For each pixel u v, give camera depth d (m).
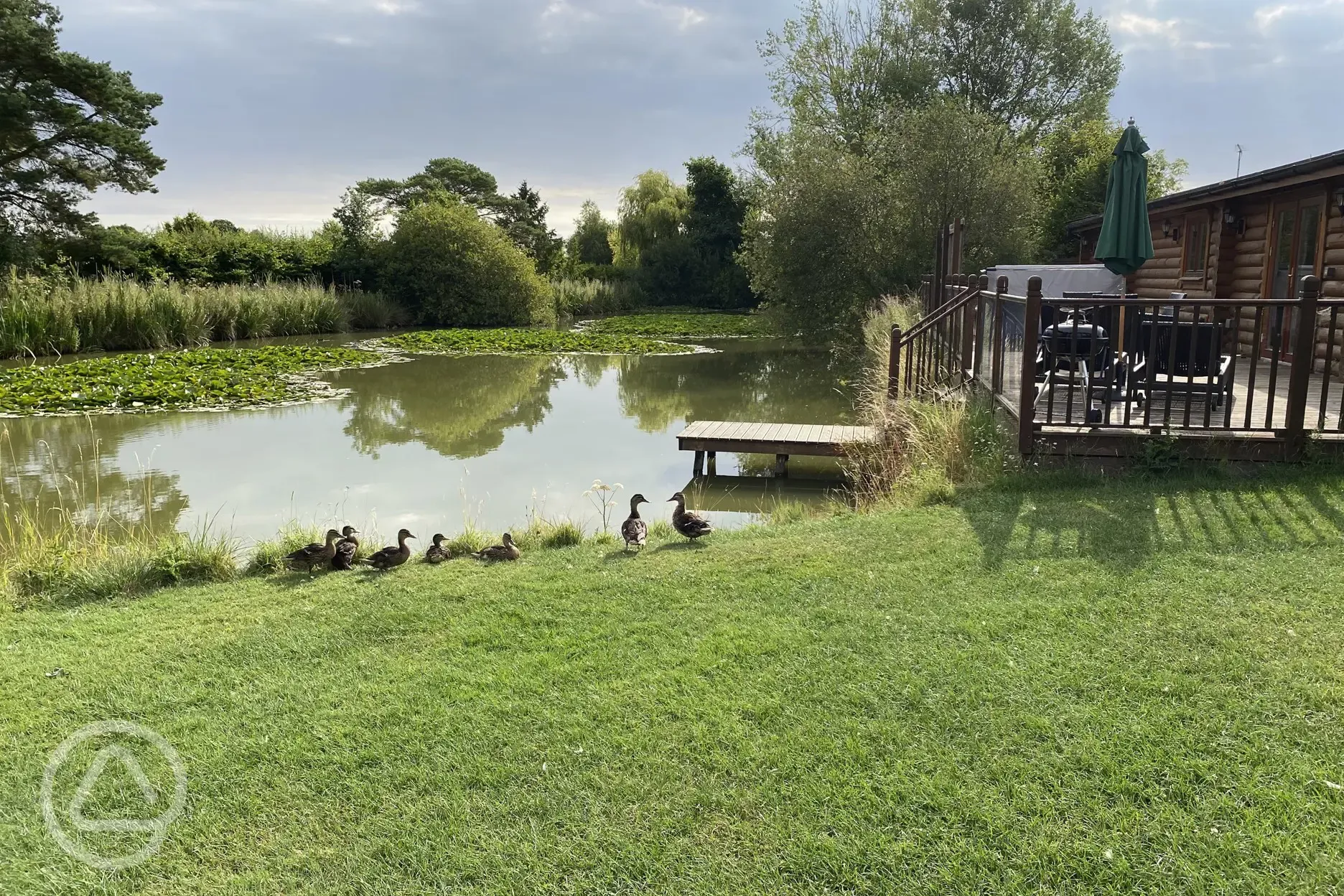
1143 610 4.29
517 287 39.00
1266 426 6.50
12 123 25.61
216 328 28.59
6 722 3.75
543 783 3.17
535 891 2.66
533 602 5.01
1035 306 6.70
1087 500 6.15
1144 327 8.21
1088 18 31.45
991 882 2.59
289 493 9.28
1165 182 29.70
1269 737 3.18
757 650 4.16
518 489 9.52
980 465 7.16
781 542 5.95
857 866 2.69
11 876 2.80
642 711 3.62
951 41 31.48
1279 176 9.96
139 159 28.77
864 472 9.84
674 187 56.16
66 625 4.95
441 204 40.56
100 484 9.66
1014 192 22.11
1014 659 3.88
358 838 2.93
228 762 3.39
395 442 12.22
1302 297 6.29
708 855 2.77
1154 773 3.02
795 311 23.64
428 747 3.44
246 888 2.72
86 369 18.28
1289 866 2.58
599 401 16.23
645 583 5.25
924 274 21.89
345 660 4.32
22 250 26.83
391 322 36.97
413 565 5.97
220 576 5.98
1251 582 4.53
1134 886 2.55
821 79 30.03
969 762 3.16
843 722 3.46
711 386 18.41
